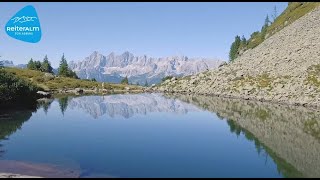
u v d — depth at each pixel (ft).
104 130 174.50
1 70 303.48
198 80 493.36
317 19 476.54
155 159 116.98
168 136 160.45
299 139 153.48
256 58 464.24
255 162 115.03
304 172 103.71
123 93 479.00
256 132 171.42
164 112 256.52
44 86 484.74
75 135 158.51
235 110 263.70
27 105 283.59
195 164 111.65
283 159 118.73
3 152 123.24
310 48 397.39
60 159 114.32
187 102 332.60
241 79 407.64
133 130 175.83
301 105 280.51
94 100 350.64
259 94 339.36
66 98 370.73
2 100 247.91
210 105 302.04
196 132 171.73
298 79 328.29
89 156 119.14
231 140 151.84
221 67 509.35
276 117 223.30
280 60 410.11
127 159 115.96
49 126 183.01
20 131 166.91
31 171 100.48
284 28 532.32
